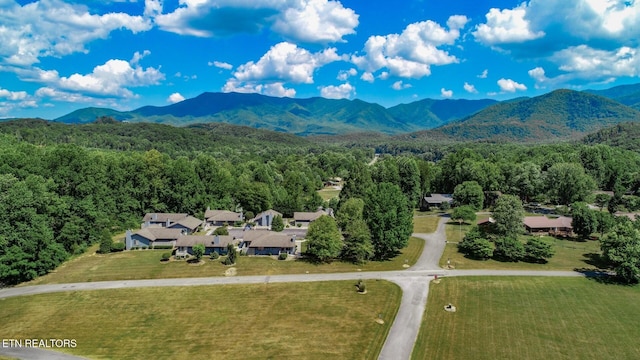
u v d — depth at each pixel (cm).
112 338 5575
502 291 7069
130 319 6116
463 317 6138
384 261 8769
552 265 8412
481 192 13812
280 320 6078
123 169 12250
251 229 11188
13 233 7600
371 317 6166
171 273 8025
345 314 6262
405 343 5434
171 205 12838
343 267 8394
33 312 6319
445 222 12631
